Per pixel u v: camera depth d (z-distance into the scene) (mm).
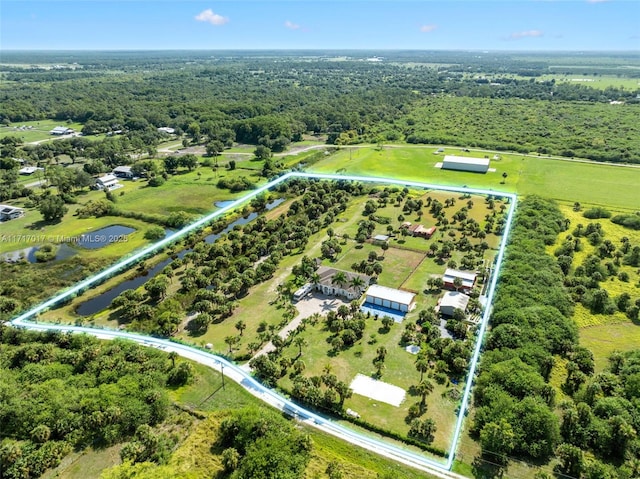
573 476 71125
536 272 123688
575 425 77375
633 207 175875
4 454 73375
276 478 69062
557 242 148375
